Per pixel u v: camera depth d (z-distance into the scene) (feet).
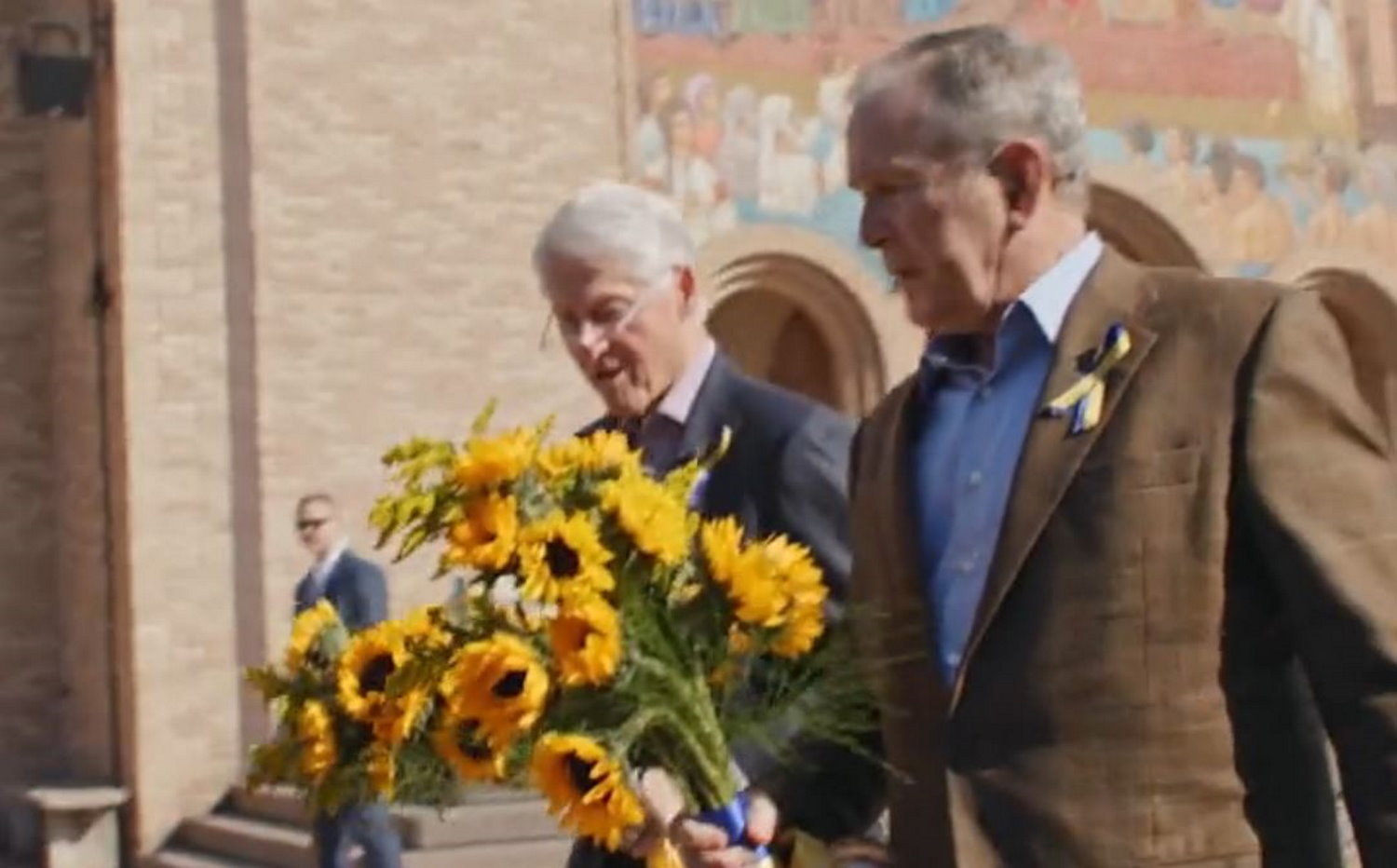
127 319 57.00
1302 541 11.51
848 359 65.46
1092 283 12.47
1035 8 69.00
